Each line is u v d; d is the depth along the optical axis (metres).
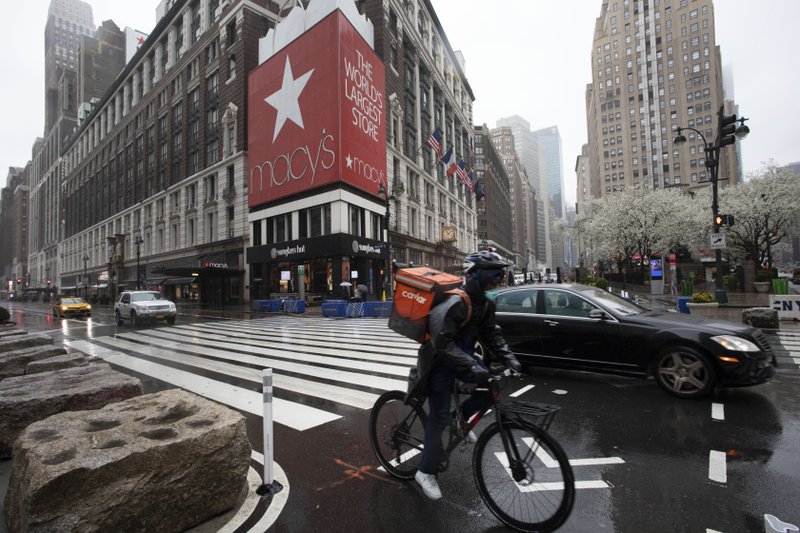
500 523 2.63
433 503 2.89
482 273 2.80
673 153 90.75
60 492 2.08
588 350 5.97
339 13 27.72
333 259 28.27
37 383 3.96
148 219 51.22
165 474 2.44
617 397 5.30
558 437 4.04
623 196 37.34
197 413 3.00
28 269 122.25
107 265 61.28
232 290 36.72
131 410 3.07
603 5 116.50
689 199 41.31
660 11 93.44
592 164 119.62
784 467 3.27
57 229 88.38
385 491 3.08
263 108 33.00
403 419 3.27
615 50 98.56
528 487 2.55
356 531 2.57
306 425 4.57
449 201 54.38
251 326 16.41
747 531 2.47
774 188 34.28
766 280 29.45
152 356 9.42
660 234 35.31
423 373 2.80
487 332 2.92
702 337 5.14
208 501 2.64
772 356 5.12
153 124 50.78
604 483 3.10
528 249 176.62
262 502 2.91
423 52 46.56
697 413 4.62
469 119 68.44
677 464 3.38
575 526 2.57
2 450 3.53
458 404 2.92
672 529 2.51
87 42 95.19
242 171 35.53
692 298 15.59
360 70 30.05
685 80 90.31
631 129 95.88
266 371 3.16
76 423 2.79
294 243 29.77
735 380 4.92
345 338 11.90
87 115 75.00
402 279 2.87
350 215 28.88
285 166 30.77
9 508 2.40
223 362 8.47
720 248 16.69
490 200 93.38
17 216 144.88
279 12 37.25
